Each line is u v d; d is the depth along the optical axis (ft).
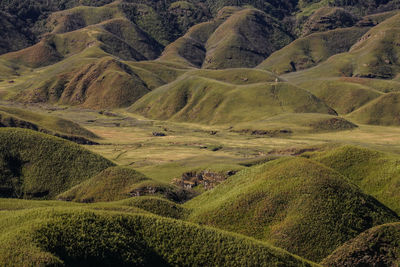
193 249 110.22
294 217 151.02
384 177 192.85
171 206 181.88
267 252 112.06
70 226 101.45
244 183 190.08
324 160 222.69
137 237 109.60
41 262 83.97
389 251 131.34
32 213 111.96
